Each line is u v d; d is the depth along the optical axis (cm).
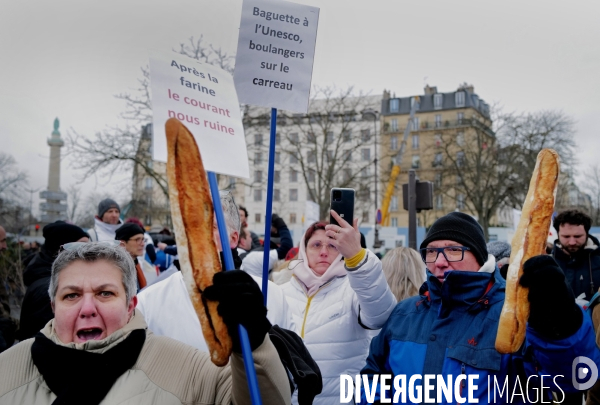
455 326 252
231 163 195
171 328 259
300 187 6588
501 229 3428
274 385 178
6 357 202
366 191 3581
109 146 1930
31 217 2741
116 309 203
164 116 181
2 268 1033
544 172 210
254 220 6712
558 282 199
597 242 503
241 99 239
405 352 262
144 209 3266
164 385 197
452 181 4094
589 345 213
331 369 328
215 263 165
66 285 203
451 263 263
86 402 186
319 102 3494
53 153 4231
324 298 346
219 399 199
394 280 402
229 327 163
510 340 198
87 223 4584
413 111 2859
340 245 296
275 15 245
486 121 4141
